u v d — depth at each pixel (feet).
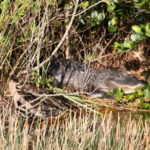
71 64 41.78
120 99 35.58
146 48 50.21
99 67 45.24
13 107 29.55
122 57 48.85
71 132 21.75
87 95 38.14
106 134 21.52
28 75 31.99
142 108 34.12
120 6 36.88
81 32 46.57
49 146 19.84
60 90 36.68
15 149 19.99
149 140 21.33
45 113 30.63
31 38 31.27
